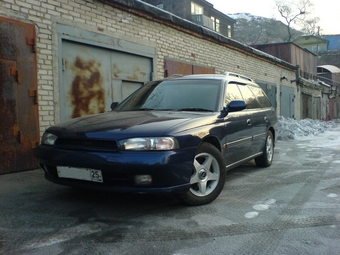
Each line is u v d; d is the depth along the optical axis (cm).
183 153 369
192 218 373
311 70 2803
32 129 602
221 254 290
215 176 429
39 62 621
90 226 346
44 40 629
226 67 1298
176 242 312
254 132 575
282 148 988
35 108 607
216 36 1193
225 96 504
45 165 399
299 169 659
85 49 725
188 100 488
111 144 360
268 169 659
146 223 356
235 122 495
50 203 416
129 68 845
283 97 1962
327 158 795
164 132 363
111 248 297
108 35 769
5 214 377
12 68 570
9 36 566
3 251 289
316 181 557
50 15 639
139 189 353
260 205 424
